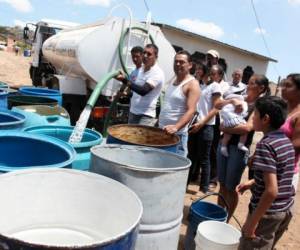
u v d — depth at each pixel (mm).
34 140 2537
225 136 3707
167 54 6340
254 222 2348
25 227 1864
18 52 38469
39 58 10195
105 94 5891
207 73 4816
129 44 5887
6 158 2533
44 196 1893
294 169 2561
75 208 1935
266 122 2375
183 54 3627
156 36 6238
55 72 8703
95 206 1899
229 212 3773
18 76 20031
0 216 1759
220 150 3748
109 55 5848
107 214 1862
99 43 5770
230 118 3562
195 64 4883
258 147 2336
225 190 3795
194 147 5059
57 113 3742
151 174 2025
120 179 2037
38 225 1898
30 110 3531
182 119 3480
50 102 4406
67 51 6363
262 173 2383
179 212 2256
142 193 2043
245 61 14359
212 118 4809
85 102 6547
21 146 2545
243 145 3539
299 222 4863
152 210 2094
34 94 4715
